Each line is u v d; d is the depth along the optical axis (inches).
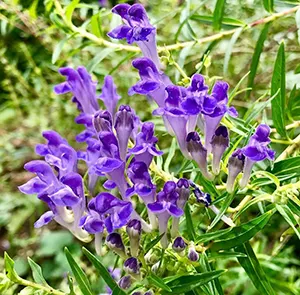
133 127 5.3
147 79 5.2
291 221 5.1
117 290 4.8
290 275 9.7
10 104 14.1
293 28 9.5
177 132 5.3
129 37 5.4
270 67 10.5
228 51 7.5
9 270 5.3
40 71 13.2
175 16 10.9
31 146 14.2
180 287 5.0
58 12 7.9
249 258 5.5
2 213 14.1
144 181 4.9
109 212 4.8
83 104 6.3
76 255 13.4
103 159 4.9
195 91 5.0
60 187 5.2
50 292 5.4
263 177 5.3
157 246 5.3
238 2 9.9
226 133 5.2
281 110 6.1
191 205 5.8
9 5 10.8
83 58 12.2
